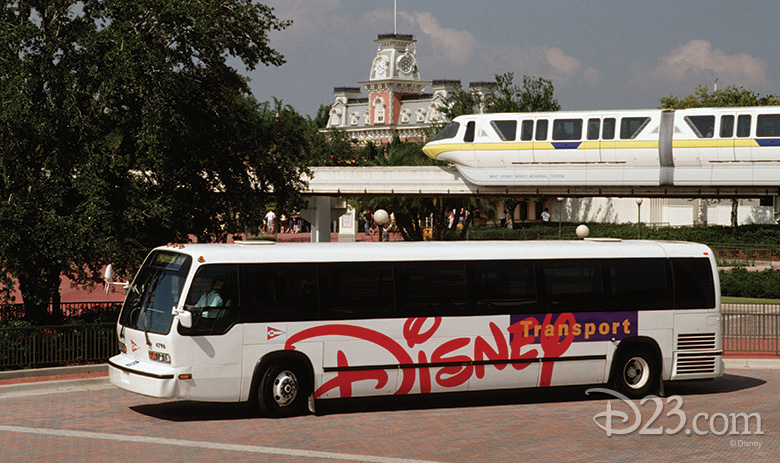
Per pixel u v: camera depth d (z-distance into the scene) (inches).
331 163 3565.5
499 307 634.2
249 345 574.2
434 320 617.6
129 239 815.7
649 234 2418.8
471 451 487.2
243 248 589.3
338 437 520.7
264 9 932.0
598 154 1632.6
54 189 797.9
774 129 1537.9
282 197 1002.7
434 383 618.5
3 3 821.2
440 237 2338.8
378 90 5876.0
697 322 684.7
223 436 520.1
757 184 1555.1
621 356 666.2
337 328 594.9
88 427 541.3
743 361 836.0
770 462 470.3
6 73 788.6
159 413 591.8
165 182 850.8
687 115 1583.4
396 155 2340.1
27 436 513.0
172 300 569.6
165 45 845.8
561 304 650.8
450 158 1760.6
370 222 2955.2
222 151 912.3
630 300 668.7
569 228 2662.4
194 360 561.0
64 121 802.2
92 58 801.6
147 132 792.9
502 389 651.5
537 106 2728.8
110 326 756.0
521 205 3949.3
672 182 1604.3
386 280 610.2
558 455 479.8
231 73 924.0
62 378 698.8
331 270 597.6
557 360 647.8
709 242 2266.2
